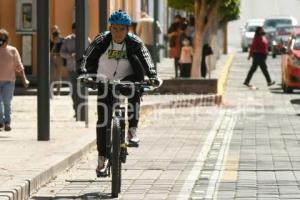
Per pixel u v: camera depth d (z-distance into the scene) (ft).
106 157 57.98
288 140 88.74
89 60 57.06
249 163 71.41
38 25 78.64
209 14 156.97
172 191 58.18
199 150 80.43
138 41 57.00
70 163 69.05
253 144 85.20
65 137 81.41
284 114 118.52
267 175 64.85
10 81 87.81
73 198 55.62
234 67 216.74
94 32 150.00
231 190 58.39
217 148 82.02
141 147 82.33
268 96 146.72
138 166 69.72
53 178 63.21
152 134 93.86
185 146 83.51
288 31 255.50
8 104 87.61
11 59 87.97
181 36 165.07
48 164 63.41
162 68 196.44
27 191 55.67
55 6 149.28
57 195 56.75
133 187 59.82
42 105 78.69
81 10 93.76
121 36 56.44
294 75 150.00
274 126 103.14
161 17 229.04
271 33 260.01
